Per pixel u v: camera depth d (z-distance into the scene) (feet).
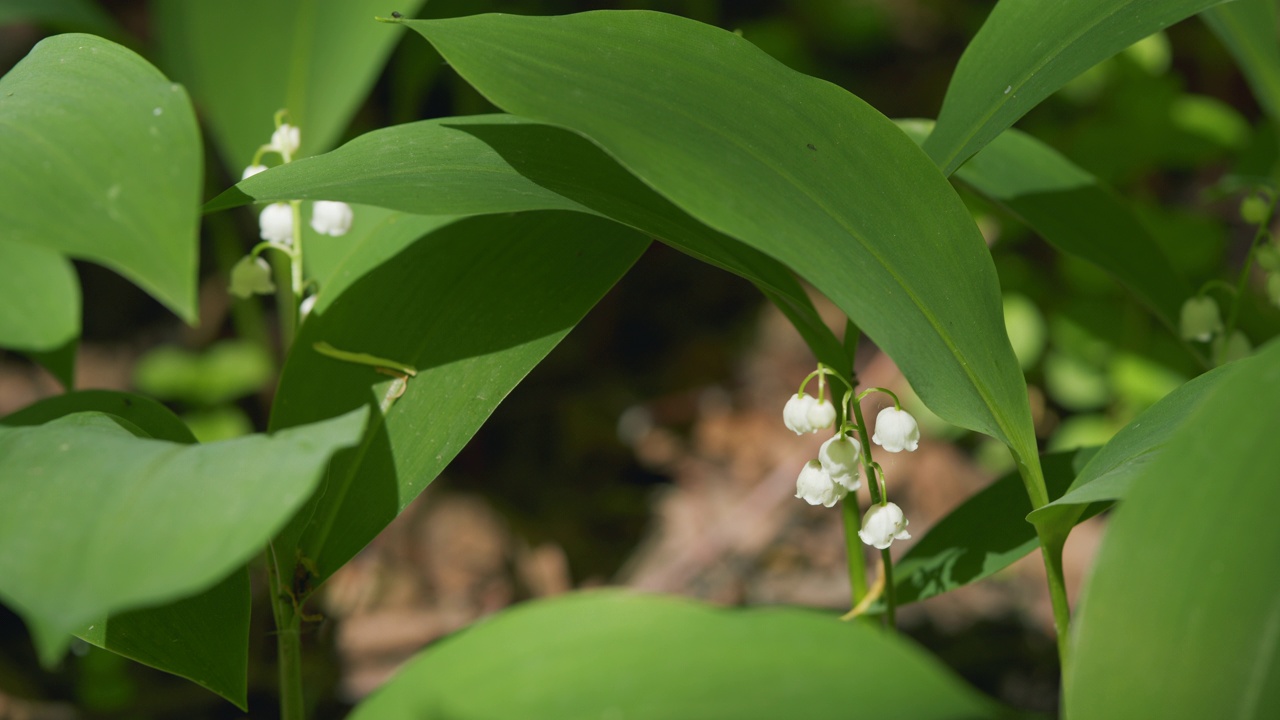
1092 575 1.68
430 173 1.82
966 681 2.38
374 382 1.89
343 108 2.35
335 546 1.86
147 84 1.71
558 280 1.91
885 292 1.74
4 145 1.67
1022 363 2.84
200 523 1.63
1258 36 2.12
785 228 1.72
